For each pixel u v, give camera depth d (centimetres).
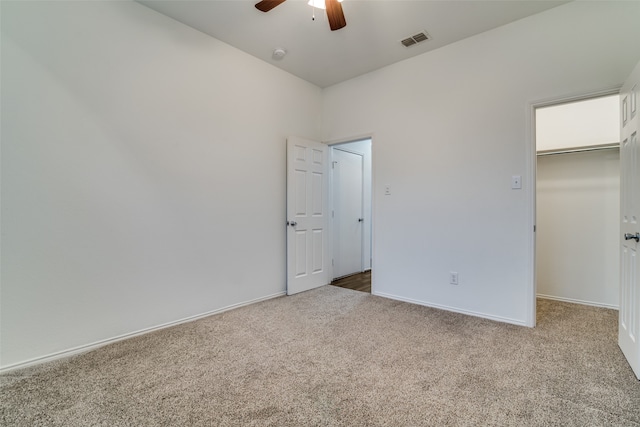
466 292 294
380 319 279
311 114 402
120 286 235
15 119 190
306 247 382
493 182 278
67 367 194
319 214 401
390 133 347
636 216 180
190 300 277
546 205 343
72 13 211
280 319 280
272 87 350
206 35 287
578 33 238
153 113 252
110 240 229
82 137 215
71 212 211
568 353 209
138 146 243
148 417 147
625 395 161
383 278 354
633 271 186
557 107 331
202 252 286
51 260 203
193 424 142
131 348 221
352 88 384
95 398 162
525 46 260
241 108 318
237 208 315
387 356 207
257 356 208
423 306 317
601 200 314
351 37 291
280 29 279
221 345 225
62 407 154
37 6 197
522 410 150
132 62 239
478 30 279
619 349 214
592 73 233
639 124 175
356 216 495
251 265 329
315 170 395
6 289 188
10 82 188
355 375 183
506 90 270
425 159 319
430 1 238
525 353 210
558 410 150
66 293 210
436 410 151
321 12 255
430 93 316
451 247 302
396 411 150
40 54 198
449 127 303
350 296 356
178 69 268
